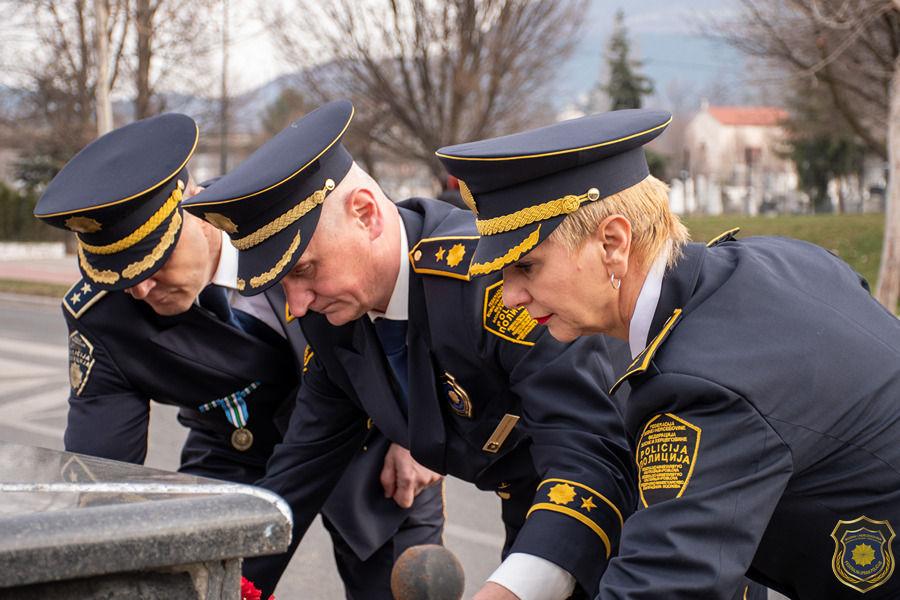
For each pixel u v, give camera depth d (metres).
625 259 1.63
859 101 17.52
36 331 12.20
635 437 1.65
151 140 2.39
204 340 2.63
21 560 1.01
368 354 2.26
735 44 13.97
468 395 2.15
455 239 2.10
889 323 1.70
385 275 2.12
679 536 1.49
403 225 2.18
